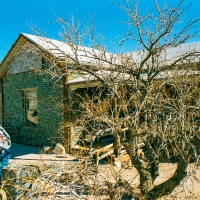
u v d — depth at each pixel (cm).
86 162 438
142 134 573
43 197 404
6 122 1550
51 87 1277
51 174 427
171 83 621
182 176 534
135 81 618
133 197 507
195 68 638
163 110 532
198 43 1277
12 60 1494
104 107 676
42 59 1283
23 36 1331
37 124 1392
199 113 582
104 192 496
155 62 684
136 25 579
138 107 552
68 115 1185
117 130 566
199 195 622
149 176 572
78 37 643
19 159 1034
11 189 461
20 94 1463
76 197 424
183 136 466
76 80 1170
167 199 564
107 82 623
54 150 1134
